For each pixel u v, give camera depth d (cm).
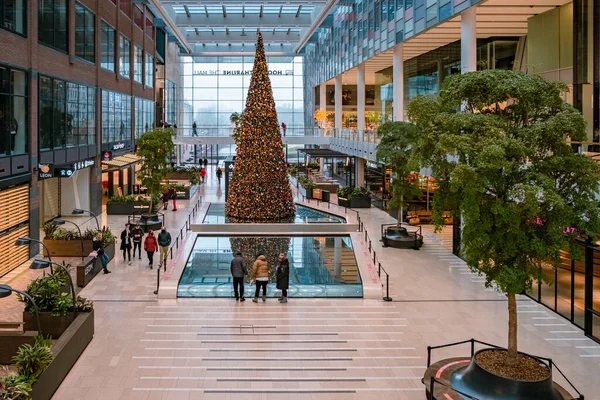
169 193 3644
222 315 1498
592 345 1321
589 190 946
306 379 1119
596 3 1806
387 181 3459
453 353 1255
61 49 2647
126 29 4022
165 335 1346
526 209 897
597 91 1805
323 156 4478
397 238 2416
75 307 1288
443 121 980
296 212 3166
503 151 875
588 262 1366
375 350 1270
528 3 2080
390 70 4722
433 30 2672
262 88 2886
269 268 1969
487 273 980
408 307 1591
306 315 1509
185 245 2230
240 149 2911
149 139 2931
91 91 3161
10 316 1465
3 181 1928
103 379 1100
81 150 2956
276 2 4059
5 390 877
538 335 1385
